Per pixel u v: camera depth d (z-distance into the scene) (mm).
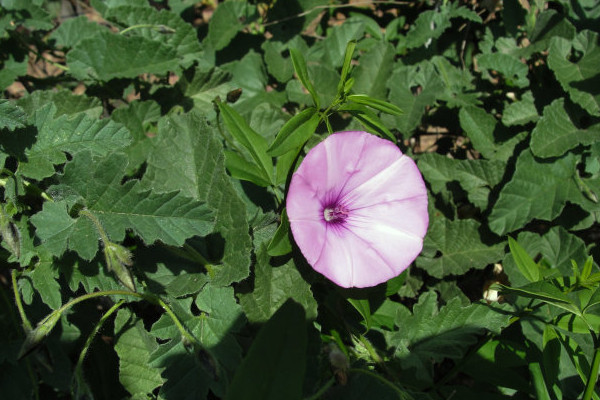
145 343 309
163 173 316
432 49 398
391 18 424
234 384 248
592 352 324
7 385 298
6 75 363
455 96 389
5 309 306
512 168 368
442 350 316
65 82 388
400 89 377
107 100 375
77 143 308
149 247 311
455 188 377
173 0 429
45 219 282
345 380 286
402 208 306
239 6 402
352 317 336
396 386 298
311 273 313
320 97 381
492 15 402
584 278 312
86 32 384
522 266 327
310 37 423
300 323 252
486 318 320
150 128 367
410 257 304
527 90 377
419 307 322
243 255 302
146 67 364
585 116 361
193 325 301
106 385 320
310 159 290
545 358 315
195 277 308
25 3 361
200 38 426
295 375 249
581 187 358
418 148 422
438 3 398
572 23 379
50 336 308
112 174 289
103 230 281
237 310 301
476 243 361
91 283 300
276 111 359
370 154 300
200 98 382
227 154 320
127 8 380
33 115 307
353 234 304
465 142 409
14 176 300
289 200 288
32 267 303
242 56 410
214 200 311
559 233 356
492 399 326
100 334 323
